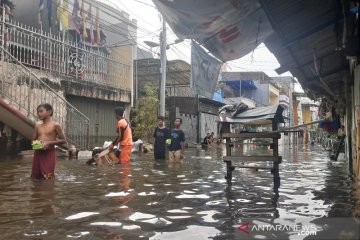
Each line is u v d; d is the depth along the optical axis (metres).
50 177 6.46
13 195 4.87
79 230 3.26
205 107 28.36
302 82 10.47
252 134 6.40
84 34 17.20
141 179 6.63
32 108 12.30
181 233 3.17
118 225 3.43
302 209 4.12
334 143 14.66
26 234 3.13
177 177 7.03
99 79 16.30
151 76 25.00
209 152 17.62
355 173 7.57
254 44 7.64
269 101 40.84
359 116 7.04
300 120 54.38
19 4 15.74
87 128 13.30
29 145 12.89
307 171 8.65
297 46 7.34
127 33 20.28
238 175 7.56
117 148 10.09
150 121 19.75
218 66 12.33
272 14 5.63
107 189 5.43
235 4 6.00
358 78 7.11
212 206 4.30
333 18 5.93
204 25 6.79
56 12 15.70
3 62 11.45
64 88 13.91
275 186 5.95
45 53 13.56
